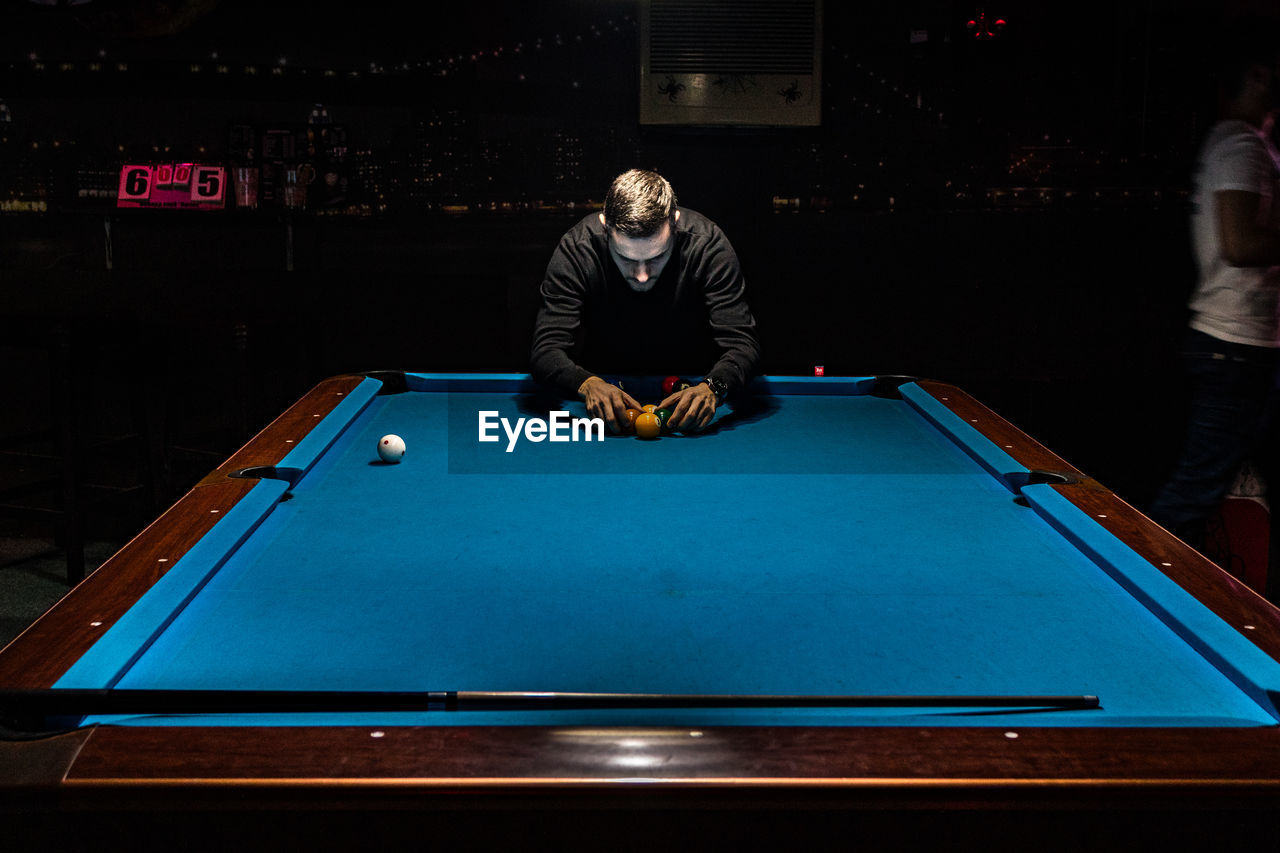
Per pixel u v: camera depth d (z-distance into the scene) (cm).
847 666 129
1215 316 300
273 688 122
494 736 105
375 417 281
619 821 102
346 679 124
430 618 143
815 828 103
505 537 179
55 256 594
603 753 102
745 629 140
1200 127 546
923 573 163
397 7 585
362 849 104
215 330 434
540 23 582
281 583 156
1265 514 353
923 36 552
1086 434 536
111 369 415
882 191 567
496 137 591
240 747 103
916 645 135
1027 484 209
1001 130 558
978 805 99
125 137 597
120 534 455
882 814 103
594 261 309
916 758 102
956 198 565
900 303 575
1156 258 561
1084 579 160
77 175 578
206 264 600
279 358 539
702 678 125
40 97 588
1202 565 157
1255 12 437
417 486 211
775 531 184
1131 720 115
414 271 592
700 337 327
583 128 587
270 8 591
